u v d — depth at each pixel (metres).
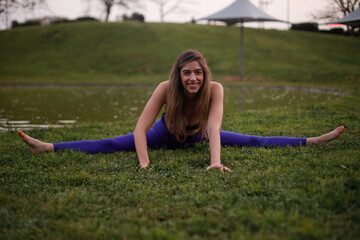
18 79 19.17
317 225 1.47
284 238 1.36
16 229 1.56
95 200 1.85
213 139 2.52
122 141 3.05
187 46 24.45
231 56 22.66
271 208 1.66
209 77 2.61
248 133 3.86
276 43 25.45
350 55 22.67
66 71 21.20
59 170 2.49
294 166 2.34
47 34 27.14
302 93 11.31
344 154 2.55
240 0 17.64
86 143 3.02
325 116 4.84
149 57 23.06
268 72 19.42
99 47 24.84
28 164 2.66
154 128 3.08
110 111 7.15
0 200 1.91
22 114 6.57
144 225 1.55
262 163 2.50
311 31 29.95
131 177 2.26
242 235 1.38
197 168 2.47
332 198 1.73
